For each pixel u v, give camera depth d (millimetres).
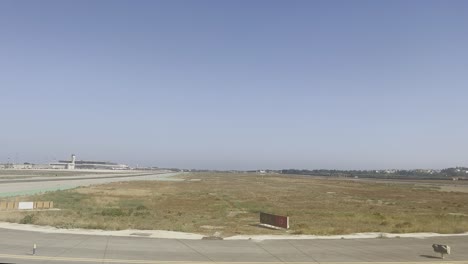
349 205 60625
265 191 94688
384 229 30750
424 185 147375
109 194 71250
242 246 21672
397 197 82625
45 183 97938
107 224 29438
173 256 18516
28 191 68188
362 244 23094
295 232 28719
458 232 30172
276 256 19156
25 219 29922
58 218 32625
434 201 73062
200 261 17578
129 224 30344
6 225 28328
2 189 71875
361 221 37750
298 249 21094
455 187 133625
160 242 22328
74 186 90500
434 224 34812
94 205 50094
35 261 16406
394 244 23312
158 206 51500
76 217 34562
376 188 119188
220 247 21234
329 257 19156
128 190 84312
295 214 44719
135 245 21094
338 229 30078
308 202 65250
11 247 19547
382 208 56344
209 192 85938
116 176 181000
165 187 102438
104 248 19938
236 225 33531
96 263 16438
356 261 18328
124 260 17234
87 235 24328
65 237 23250
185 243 22203
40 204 44094
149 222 32625
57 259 16953
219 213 44312
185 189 95562
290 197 76500
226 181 155375
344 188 116000
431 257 19609
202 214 42500
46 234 24359
